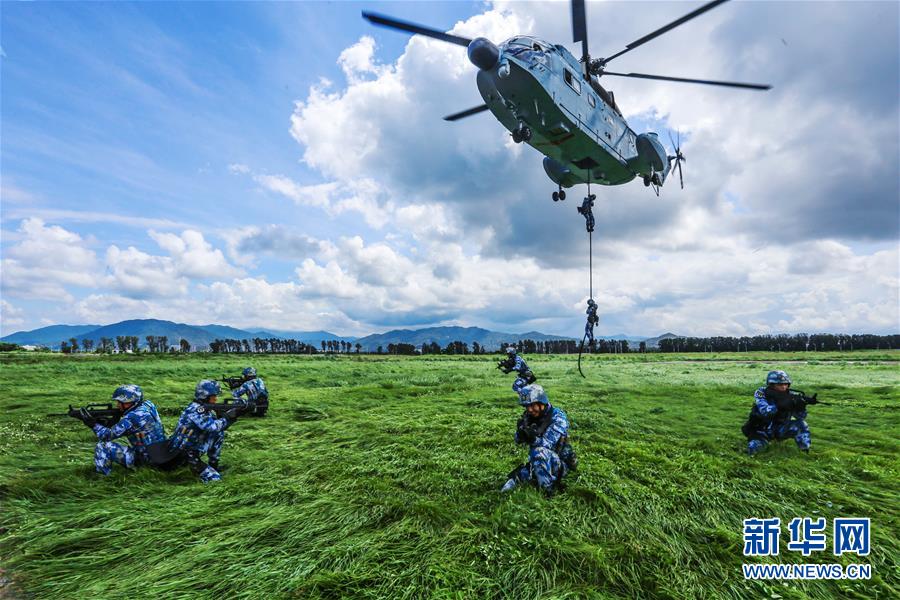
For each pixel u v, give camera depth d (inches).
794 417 253.8
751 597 115.8
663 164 504.1
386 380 725.3
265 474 213.0
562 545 135.2
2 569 127.3
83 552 136.4
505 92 384.8
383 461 231.1
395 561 127.6
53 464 219.8
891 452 256.4
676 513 162.1
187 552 133.6
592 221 390.3
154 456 206.4
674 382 720.3
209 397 215.3
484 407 420.8
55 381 625.9
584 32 462.9
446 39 390.3
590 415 365.1
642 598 114.3
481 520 155.9
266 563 128.0
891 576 125.6
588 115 428.5
